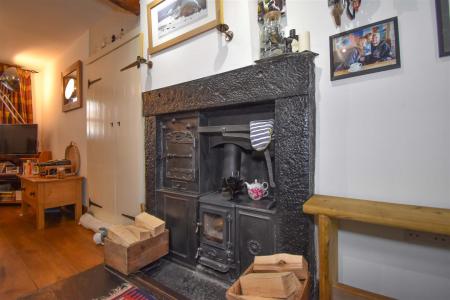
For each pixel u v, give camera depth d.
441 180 0.99
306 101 1.20
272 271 1.15
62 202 2.88
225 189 1.57
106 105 2.58
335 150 1.22
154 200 1.92
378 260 1.15
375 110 1.12
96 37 2.88
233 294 1.03
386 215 0.92
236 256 1.48
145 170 2.00
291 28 1.32
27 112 4.20
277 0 1.35
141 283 1.50
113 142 2.50
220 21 1.51
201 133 1.68
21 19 2.73
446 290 1.01
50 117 4.11
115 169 2.49
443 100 0.98
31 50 3.59
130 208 2.32
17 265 1.90
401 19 1.05
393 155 1.08
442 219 0.86
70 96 3.43
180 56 1.80
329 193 1.25
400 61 1.05
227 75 1.47
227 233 1.50
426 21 1.00
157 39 1.94
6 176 3.57
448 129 0.97
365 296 1.04
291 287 1.03
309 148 1.20
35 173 3.27
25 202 3.15
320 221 1.07
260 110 1.52
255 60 1.34
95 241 2.31
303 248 1.23
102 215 2.69
